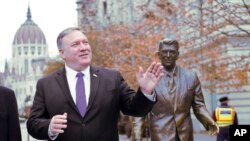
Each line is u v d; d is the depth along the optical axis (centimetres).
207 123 670
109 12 3972
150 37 2205
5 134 544
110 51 2833
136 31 2388
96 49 3033
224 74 1770
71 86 507
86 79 509
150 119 670
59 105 498
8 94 552
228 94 2323
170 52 666
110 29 2969
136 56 2167
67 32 506
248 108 2309
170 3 1889
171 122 661
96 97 496
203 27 1656
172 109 662
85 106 498
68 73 511
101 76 509
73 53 500
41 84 515
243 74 1714
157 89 662
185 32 2341
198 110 676
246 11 1634
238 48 2002
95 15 3494
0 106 543
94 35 3064
